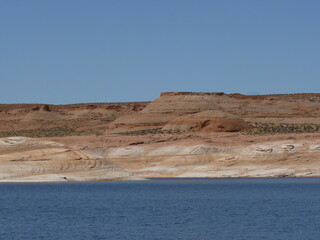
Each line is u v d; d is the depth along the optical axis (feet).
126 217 518.37
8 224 476.54
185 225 470.80
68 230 447.01
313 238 414.41
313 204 613.11
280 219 501.97
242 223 480.64
